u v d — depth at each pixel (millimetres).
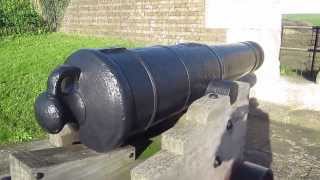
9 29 11430
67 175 2135
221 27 6219
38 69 7207
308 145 4582
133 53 2354
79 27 10742
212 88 2916
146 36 8125
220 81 2965
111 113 2064
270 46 5676
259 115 5594
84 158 2189
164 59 2521
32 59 8062
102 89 2066
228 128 2980
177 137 2359
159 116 2410
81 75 2119
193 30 6840
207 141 2648
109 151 2244
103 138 2146
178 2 7074
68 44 9508
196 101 2660
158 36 7762
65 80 2102
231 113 2990
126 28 8742
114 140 2129
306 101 5453
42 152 2256
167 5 7352
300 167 3973
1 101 5336
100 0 9531
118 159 2354
